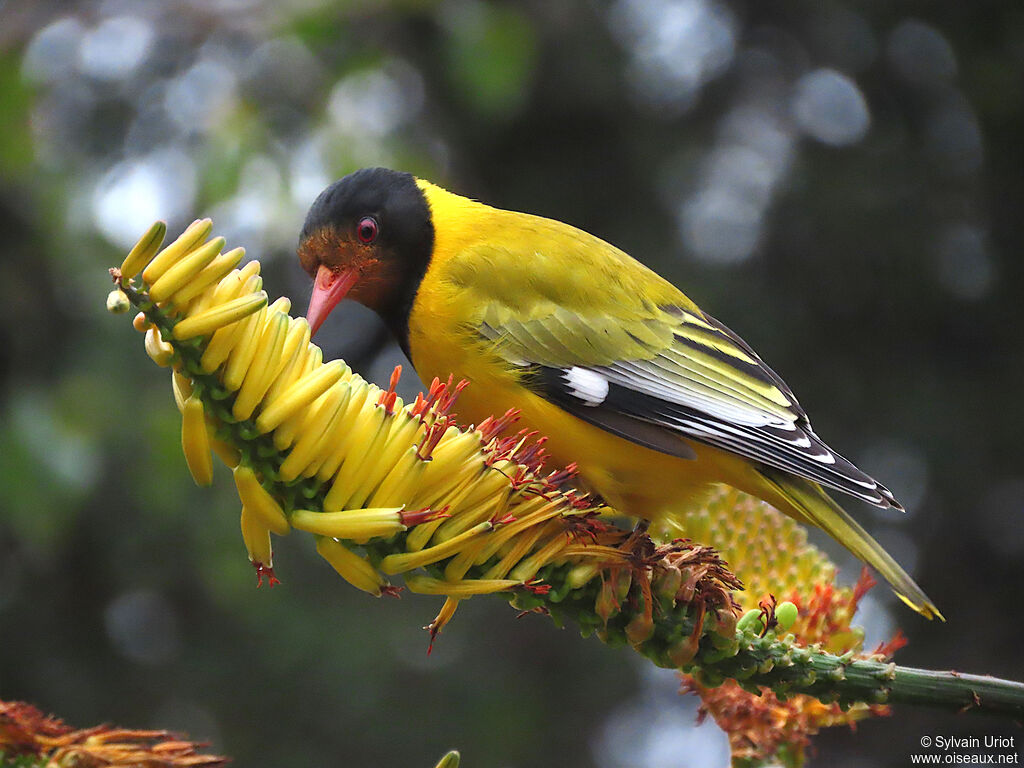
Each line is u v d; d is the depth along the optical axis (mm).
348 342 14055
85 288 10844
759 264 15883
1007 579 15633
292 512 3639
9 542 12133
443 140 14789
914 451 15594
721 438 5859
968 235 16391
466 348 6316
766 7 16828
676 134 16234
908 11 16719
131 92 12203
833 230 15852
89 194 11109
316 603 13352
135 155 12055
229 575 11570
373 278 6727
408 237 6672
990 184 16422
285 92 11438
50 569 12180
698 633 4016
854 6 16703
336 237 6727
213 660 12922
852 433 15578
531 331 6324
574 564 4016
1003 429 15633
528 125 16141
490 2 15562
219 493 11609
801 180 15969
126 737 3711
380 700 13336
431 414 3738
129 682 12750
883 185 16109
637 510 6086
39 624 12461
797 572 4586
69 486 9898
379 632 13453
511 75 12227
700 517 4695
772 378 6602
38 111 11594
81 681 12500
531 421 6160
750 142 16344
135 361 10984
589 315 6414
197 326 3391
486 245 6586
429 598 13938
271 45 11594
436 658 14008
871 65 16781
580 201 15984
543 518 3889
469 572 3922
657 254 15477
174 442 10664
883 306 15883
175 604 12859
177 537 11688
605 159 16203
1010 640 15461
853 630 4379
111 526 11656
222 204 10523
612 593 3973
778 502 6055
